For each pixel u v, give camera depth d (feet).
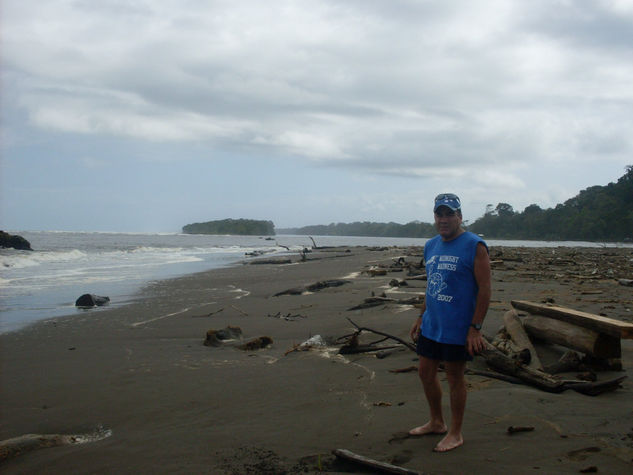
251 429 12.96
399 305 33.58
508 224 589.32
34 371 19.57
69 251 114.32
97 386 17.49
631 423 12.09
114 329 28.55
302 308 35.42
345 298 39.75
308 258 110.11
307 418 13.61
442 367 17.80
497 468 10.03
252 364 20.34
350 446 11.53
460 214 11.75
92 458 11.51
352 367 19.22
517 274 60.23
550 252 134.10
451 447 11.02
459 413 11.25
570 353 17.51
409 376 17.42
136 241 222.48
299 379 17.76
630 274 61.16
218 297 42.91
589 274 59.72
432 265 12.00
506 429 11.99
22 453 11.89
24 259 86.63
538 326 19.86
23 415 14.71
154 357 21.83
